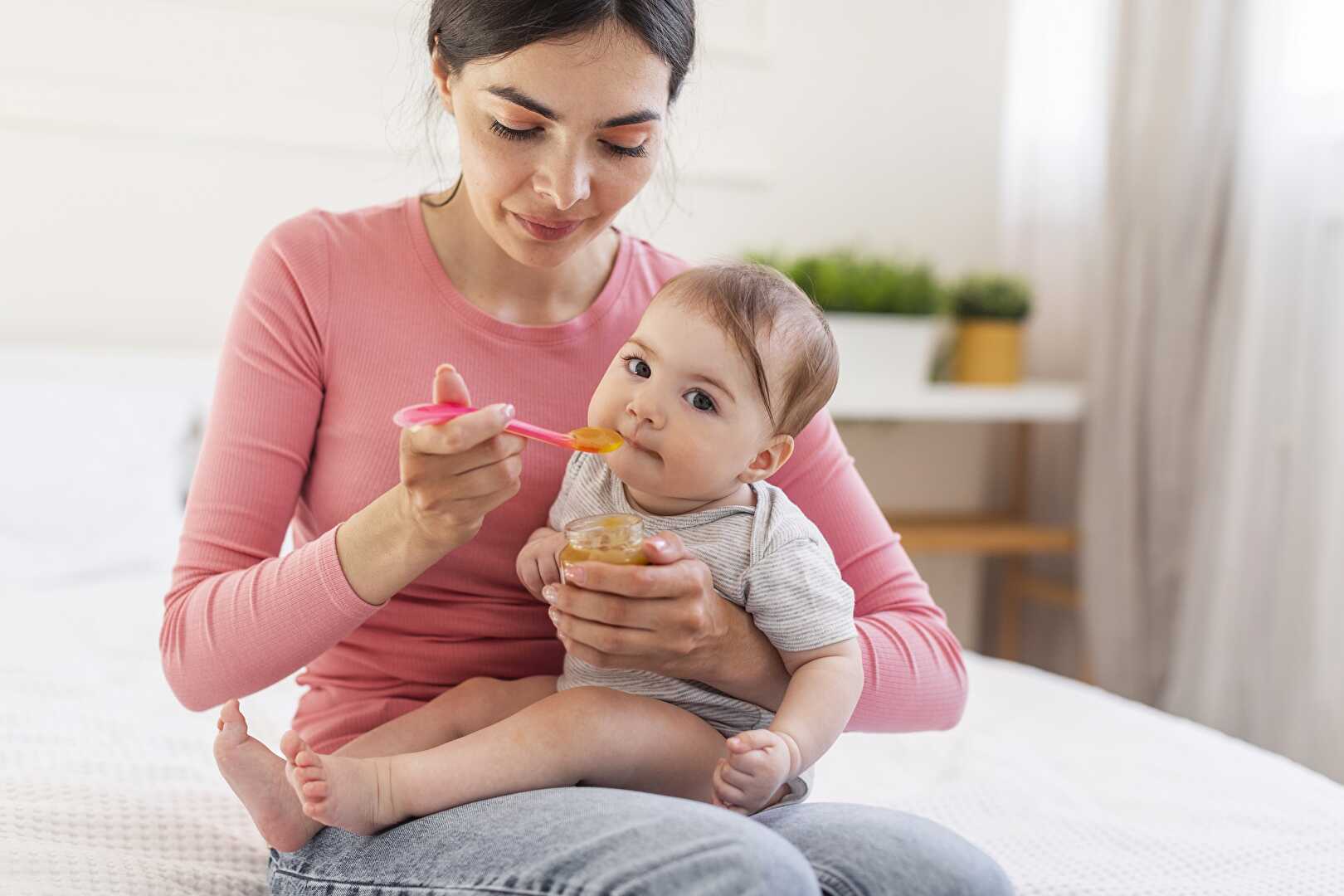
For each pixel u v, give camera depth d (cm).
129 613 185
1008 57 301
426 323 117
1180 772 145
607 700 98
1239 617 246
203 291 246
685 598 94
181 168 242
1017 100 302
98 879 100
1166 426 264
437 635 115
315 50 246
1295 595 238
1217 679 246
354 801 90
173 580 109
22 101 230
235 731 94
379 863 90
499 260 119
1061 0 295
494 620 115
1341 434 230
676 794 102
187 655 103
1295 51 241
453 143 143
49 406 215
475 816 88
